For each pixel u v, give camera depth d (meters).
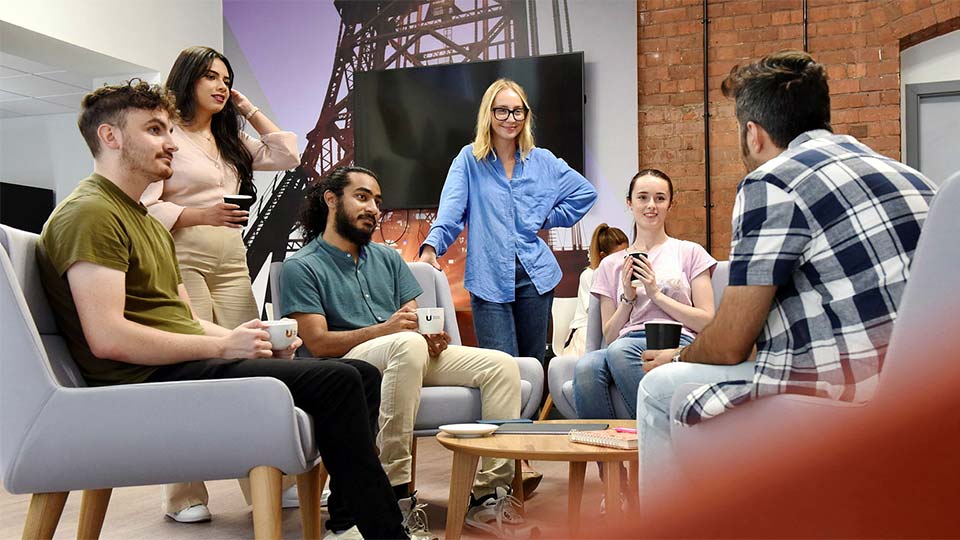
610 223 5.78
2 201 7.95
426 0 6.14
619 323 3.04
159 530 2.67
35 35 4.79
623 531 1.00
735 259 1.61
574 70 5.78
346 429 2.00
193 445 1.79
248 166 3.17
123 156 2.02
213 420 1.79
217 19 6.36
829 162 1.57
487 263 3.49
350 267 3.01
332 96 6.28
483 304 3.48
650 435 1.74
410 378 2.66
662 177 3.18
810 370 1.55
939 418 0.98
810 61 1.73
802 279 1.58
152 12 5.63
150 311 2.04
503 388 2.85
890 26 5.48
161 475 1.80
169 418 1.79
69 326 1.92
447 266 5.95
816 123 1.72
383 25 6.21
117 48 5.30
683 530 0.98
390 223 6.19
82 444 1.77
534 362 3.12
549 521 2.71
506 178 3.53
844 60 5.57
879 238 1.51
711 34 5.74
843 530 0.98
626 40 5.80
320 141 6.28
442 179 6.05
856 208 1.53
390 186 6.13
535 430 2.30
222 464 1.81
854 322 1.52
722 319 1.64
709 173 5.72
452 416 2.83
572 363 3.19
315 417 2.01
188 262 2.81
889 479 0.99
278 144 3.33
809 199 1.55
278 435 1.80
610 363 2.87
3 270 1.75
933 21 5.39
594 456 1.95
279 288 2.98
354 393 2.01
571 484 2.40
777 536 0.99
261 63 6.38
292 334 2.11
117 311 1.89
